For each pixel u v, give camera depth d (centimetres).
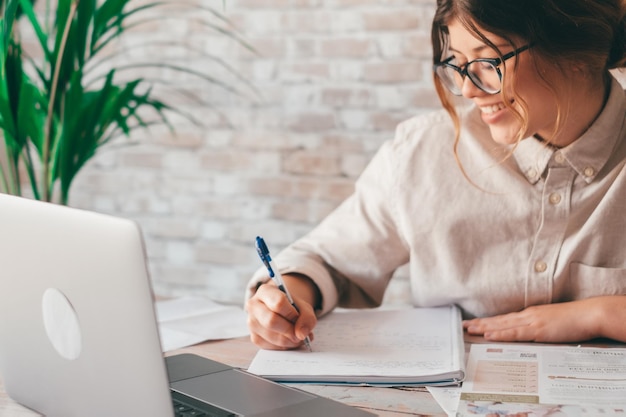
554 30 115
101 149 271
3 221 90
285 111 248
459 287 135
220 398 96
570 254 130
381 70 235
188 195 264
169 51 257
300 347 116
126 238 77
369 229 142
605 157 128
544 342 117
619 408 90
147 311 77
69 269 83
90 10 177
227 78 253
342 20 237
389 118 237
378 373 102
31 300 90
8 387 102
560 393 95
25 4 175
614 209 128
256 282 130
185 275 270
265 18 245
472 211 135
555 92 118
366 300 145
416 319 127
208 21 251
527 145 132
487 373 104
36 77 269
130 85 188
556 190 131
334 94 242
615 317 115
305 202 251
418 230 138
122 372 82
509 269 133
